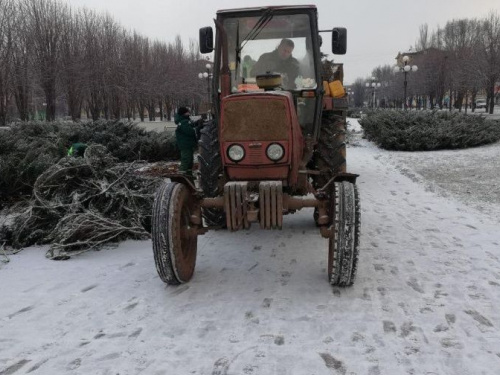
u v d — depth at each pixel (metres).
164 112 63.53
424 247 5.56
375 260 5.12
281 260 5.27
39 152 8.23
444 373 3.07
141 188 6.77
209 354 3.36
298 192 5.18
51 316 4.03
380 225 6.57
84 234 5.84
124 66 41.19
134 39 45.22
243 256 5.45
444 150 15.29
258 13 5.89
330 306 4.04
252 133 4.44
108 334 3.70
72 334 3.72
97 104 38.78
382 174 11.27
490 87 39.78
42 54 31.72
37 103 43.12
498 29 42.09
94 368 3.24
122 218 6.29
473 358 3.23
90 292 4.52
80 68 34.66
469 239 5.86
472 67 41.38
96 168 6.44
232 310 4.03
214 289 4.50
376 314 3.88
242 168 4.50
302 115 5.85
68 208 6.09
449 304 4.04
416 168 11.91
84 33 36.47
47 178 6.14
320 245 5.76
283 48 5.85
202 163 5.75
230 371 3.15
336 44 5.98
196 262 5.29
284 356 3.31
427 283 4.49
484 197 8.29
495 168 11.13
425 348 3.37
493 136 15.76
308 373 3.11
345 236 4.07
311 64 5.83
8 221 6.62
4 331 3.80
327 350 3.37
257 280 4.70
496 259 5.13
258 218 4.32
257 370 3.15
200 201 4.76
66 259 5.51
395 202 8.09
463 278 4.60
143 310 4.09
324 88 6.47
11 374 3.20
